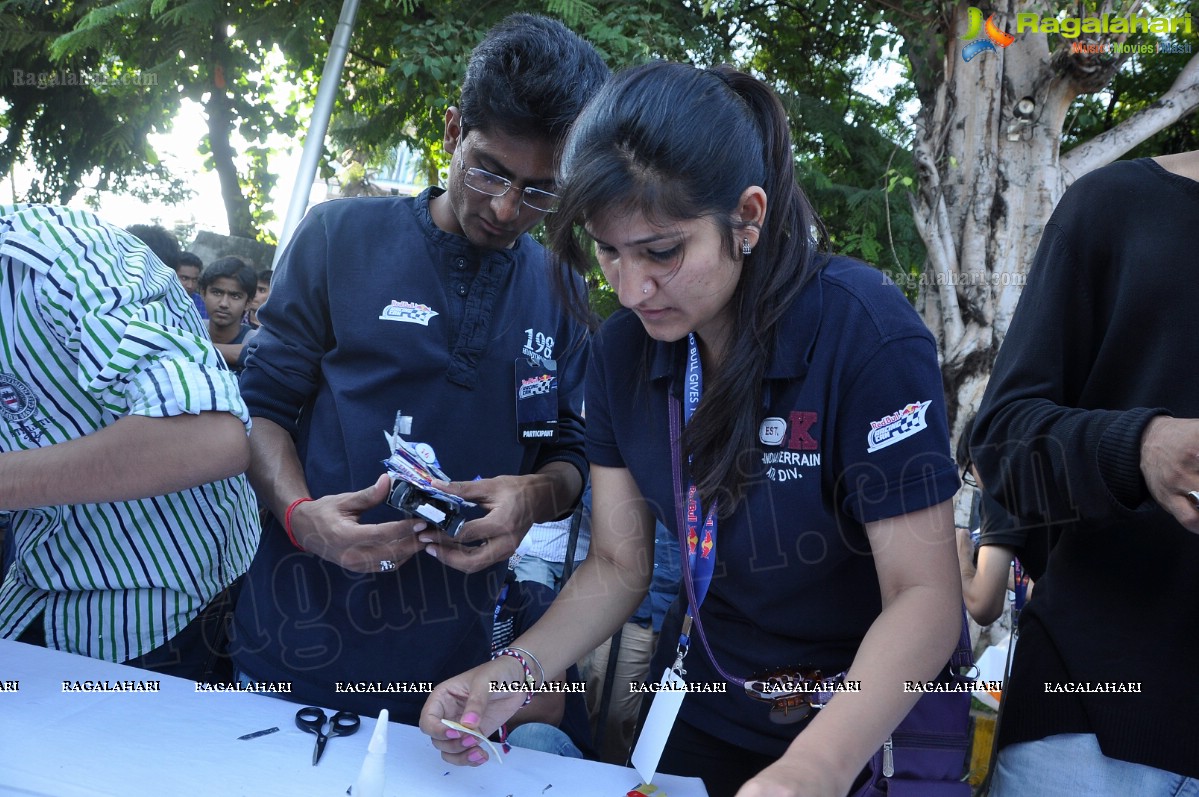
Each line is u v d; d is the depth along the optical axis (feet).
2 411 4.84
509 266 5.99
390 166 30.27
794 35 22.12
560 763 4.87
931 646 4.02
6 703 4.70
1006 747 4.86
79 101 27.30
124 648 5.46
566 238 4.42
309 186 15.80
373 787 4.01
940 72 14.43
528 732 6.35
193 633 5.79
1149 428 3.87
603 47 17.46
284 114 27.22
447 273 5.81
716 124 3.85
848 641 4.80
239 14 22.20
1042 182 13.69
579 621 4.99
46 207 4.82
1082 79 13.41
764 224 4.18
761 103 4.21
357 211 5.90
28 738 4.40
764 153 4.17
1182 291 4.32
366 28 21.91
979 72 13.79
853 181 20.47
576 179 3.90
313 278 5.84
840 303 4.31
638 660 8.82
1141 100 19.76
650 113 3.80
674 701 4.64
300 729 4.89
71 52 21.57
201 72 24.39
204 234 22.09
